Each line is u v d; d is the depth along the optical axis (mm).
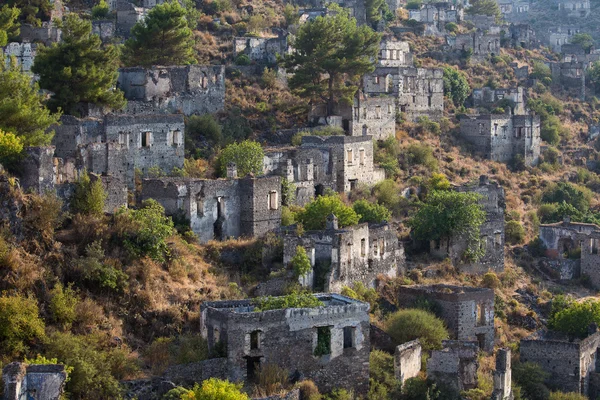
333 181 172250
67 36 163125
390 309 140375
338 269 137500
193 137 176125
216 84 190500
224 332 110562
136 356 112875
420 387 120250
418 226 162500
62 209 128375
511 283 165000
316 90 196000
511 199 199875
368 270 144500
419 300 139000
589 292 170625
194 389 101438
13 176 125250
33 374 93125
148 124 156750
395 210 175250
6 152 126125
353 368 115000
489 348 140000
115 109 166875
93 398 103250
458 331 137500
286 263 136000
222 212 143500
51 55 160750
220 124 186000
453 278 157375
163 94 181375
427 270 155875
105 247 124938
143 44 191500
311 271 135750
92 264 119938
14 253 115500
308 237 136875
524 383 131250
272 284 131750
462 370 122062
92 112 161500
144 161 156500
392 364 121188
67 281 119250
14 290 113000
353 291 137750
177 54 194250
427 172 197500
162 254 128000
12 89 139000
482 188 184250
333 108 198625
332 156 172750
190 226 139750
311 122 197625
